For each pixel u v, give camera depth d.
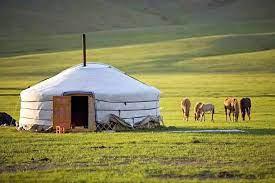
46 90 77.06
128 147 60.09
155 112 80.62
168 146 60.59
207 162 51.47
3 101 138.88
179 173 46.50
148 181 43.41
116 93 76.25
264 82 181.75
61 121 75.88
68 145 62.12
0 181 43.81
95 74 79.31
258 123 87.94
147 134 70.75
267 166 49.22
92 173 46.78
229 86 171.62
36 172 47.38
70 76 79.06
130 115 77.25
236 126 82.44
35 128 77.50
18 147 60.97
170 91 161.12
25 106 79.38
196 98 142.88
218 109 118.50
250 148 58.88
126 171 47.69
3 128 82.56
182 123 89.06
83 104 85.19
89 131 75.56
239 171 47.09
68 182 43.50
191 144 61.94
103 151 57.78
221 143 62.53
